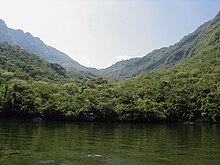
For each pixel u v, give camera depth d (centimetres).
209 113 13675
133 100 14400
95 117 12444
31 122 9856
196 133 7494
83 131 7038
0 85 13500
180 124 12350
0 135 5359
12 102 11569
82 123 10562
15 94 11806
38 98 12556
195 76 18900
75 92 15438
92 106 12550
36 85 14462
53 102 12550
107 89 15962
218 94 14550
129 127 9200
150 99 15075
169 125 11212
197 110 13975
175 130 8450
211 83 16450
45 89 13962
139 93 15662
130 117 12762
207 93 15125
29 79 17562
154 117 13038
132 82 19188
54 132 6419
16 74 17338
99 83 19638
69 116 11969
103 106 12638
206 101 14225
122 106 13188
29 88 13188
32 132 6191
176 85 16700
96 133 6644
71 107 12300
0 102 11500
